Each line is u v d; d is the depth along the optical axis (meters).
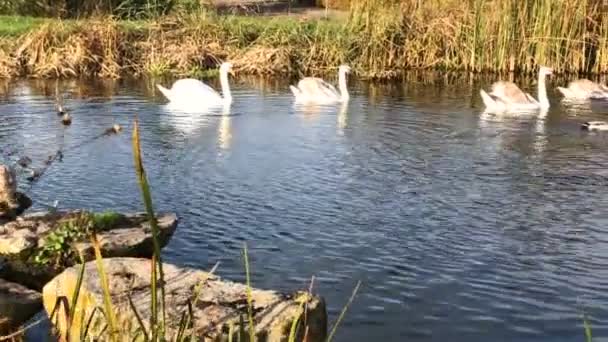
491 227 12.41
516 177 15.38
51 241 9.78
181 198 13.70
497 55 30.27
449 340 8.77
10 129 18.97
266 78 29.09
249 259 10.89
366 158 16.77
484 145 18.16
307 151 17.33
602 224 12.62
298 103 23.47
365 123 20.58
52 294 8.09
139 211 12.79
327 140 18.47
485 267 10.78
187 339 6.22
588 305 9.67
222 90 24.77
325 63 30.33
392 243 11.61
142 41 30.72
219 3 41.22
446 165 16.27
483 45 30.28
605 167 16.22
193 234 11.85
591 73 30.38
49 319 8.15
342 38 30.98
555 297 9.89
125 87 26.12
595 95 25.08
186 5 34.69
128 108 22.19
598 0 30.78
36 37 28.75
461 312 9.44
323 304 7.51
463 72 30.39
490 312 9.45
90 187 14.17
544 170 15.93
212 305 7.31
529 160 16.75
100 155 16.58
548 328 9.09
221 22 32.75
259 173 15.44
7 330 7.80
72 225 10.03
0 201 12.03
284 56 30.12
